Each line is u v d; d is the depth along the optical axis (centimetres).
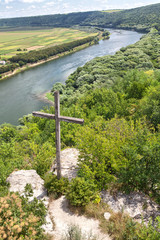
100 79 8062
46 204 1123
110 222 977
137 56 10056
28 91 8181
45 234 906
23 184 1262
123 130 1439
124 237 880
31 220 781
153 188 1124
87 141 1336
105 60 10119
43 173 1513
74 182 1165
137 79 4753
